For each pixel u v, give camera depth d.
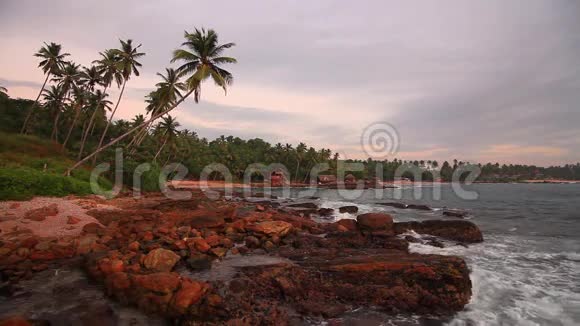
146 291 7.87
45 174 21.59
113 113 40.69
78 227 14.26
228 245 12.87
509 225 21.44
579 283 10.06
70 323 7.35
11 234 12.30
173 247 11.53
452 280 8.84
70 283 9.38
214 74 29.16
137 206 20.33
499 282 10.12
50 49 44.41
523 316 7.95
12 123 51.19
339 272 9.51
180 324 7.32
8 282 9.41
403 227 16.39
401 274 9.22
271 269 9.80
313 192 63.47
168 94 38.03
